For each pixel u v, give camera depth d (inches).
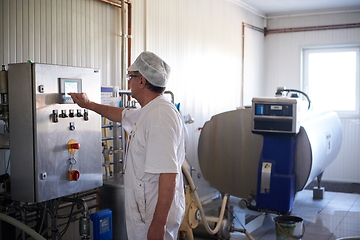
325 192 207.8
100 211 91.7
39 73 79.0
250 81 239.1
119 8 133.2
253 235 138.3
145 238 68.1
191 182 112.0
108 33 128.9
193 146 179.6
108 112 83.7
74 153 87.4
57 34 110.4
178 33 166.1
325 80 249.3
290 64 252.1
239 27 222.1
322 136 152.2
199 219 116.0
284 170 130.0
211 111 194.9
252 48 239.5
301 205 180.2
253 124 129.1
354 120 235.8
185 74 172.2
